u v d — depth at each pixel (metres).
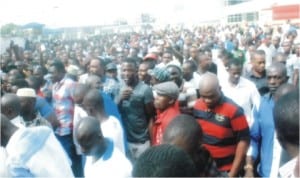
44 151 3.52
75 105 5.55
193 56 9.84
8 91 7.28
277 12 20.08
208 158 2.81
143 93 5.70
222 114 4.26
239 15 24.97
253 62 6.62
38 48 17.73
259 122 4.53
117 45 18.28
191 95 5.33
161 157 1.56
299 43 11.09
